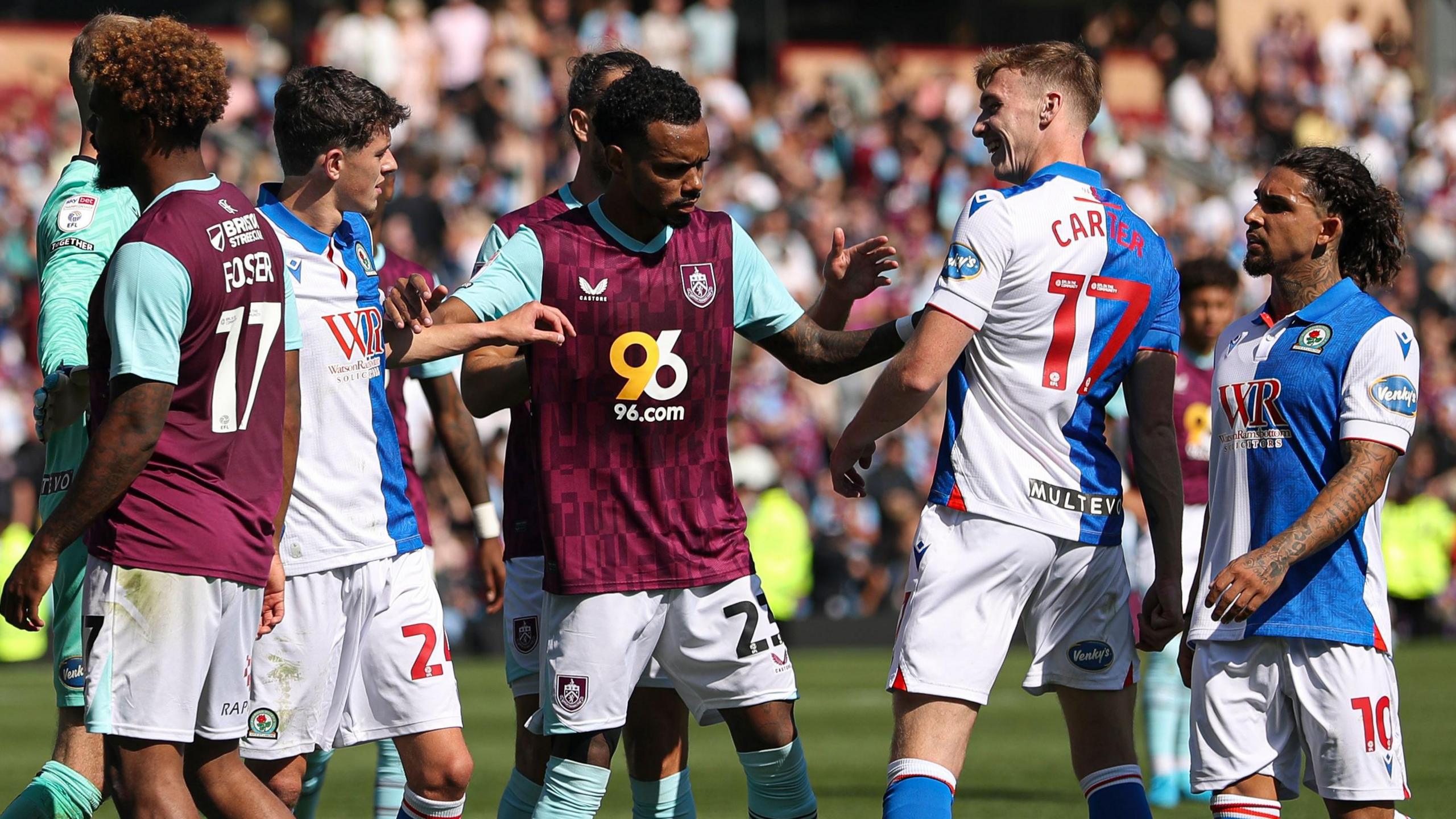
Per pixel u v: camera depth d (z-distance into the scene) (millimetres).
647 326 16109
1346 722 15453
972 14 87062
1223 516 16266
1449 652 51562
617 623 16156
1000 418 15547
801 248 67688
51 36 74625
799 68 84875
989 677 15461
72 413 16156
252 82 72438
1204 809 25453
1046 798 26297
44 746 32312
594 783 16406
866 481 55969
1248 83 91375
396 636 18375
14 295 63125
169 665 14477
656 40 77812
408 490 21266
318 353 17734
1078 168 15922
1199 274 24688
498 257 16203
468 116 71250
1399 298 69062
